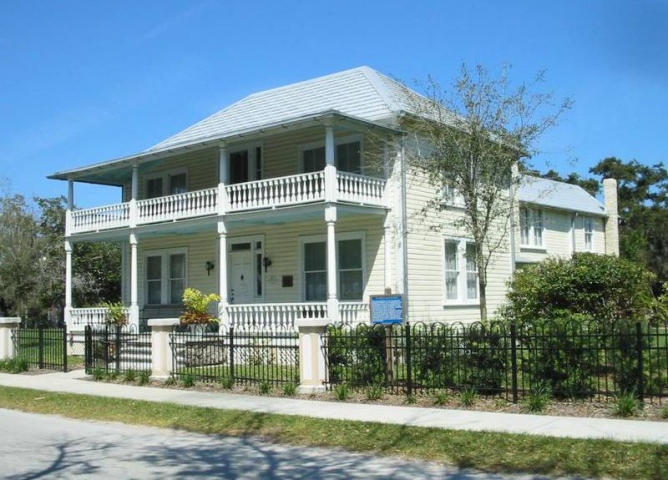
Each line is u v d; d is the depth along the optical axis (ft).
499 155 59.77
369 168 69.72
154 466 28.66
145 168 85.81
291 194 67.87
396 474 26.43
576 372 38.58
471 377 41.70
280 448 32.14
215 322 70.79
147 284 89.71
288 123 63.67
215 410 40.88
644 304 51.13
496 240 78.89
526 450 28.40
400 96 72.02
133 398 46.65
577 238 111.96
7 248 108.47
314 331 45.96
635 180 203.92
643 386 37.06
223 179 70.74
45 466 28.89
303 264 73.97
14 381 58.03
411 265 68.13
